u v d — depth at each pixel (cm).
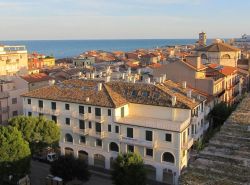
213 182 2167
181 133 5931
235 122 3203
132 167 5178
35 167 7000
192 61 8656
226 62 12088
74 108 6981
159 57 18800
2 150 5134
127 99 6756
